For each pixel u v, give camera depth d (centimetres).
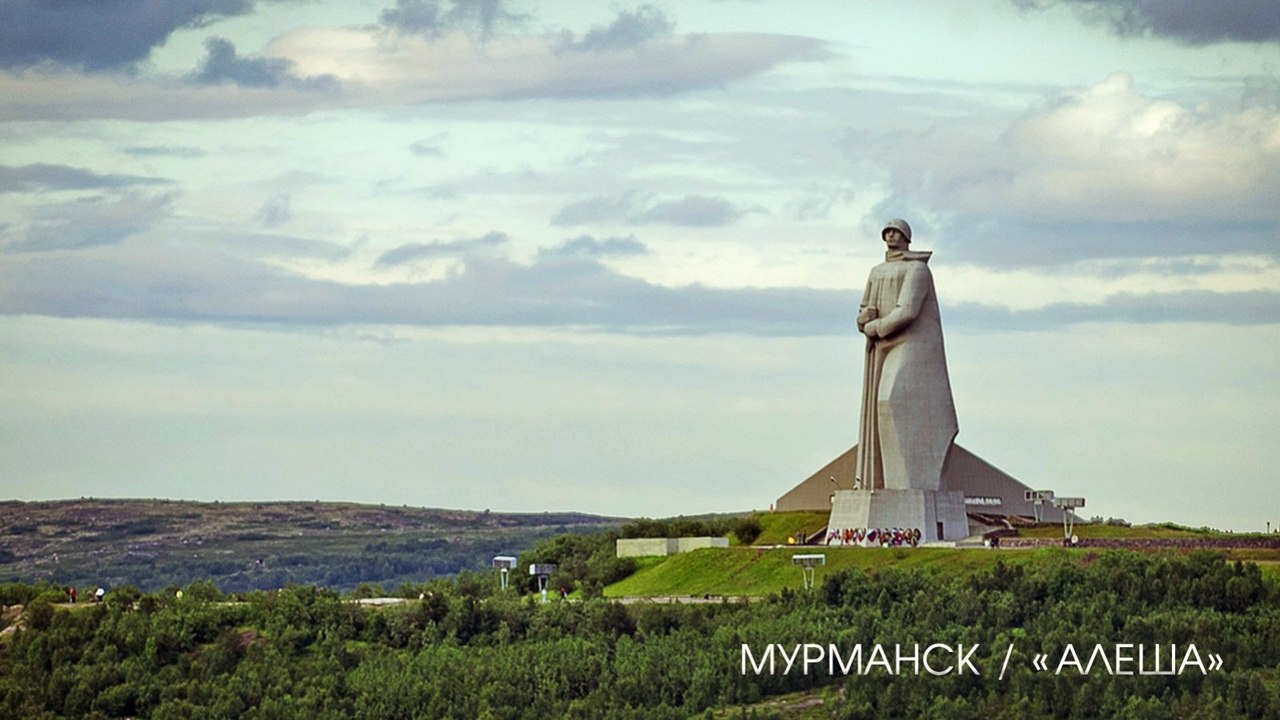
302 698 17362
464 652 18225
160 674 18150
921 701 16375
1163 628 16988
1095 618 17412
